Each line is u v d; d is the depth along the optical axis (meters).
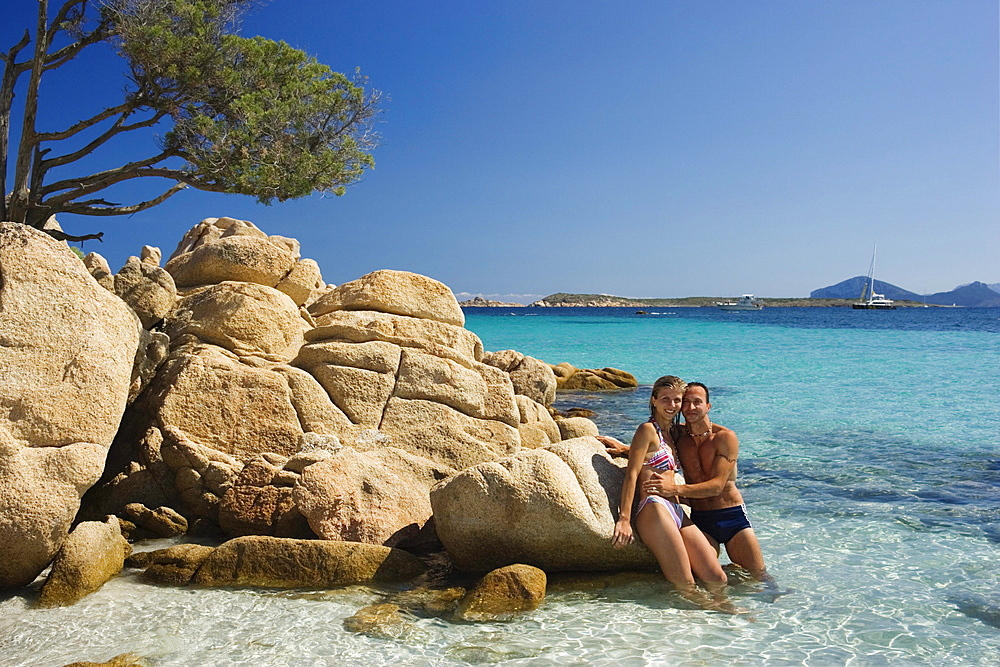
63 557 6.26
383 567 6.72
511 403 9.83
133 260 10.06
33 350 6.51
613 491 7.00
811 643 5.38
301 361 9.62
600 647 5.29
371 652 5.19
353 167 23.41
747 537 6.88
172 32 20.45
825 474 10.85
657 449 6.87
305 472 7.61
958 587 6.50
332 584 6.55
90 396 6.57
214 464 8.27
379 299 10.35
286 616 5.82
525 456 6.90
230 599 6.18
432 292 10.58
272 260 11.16
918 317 99.81
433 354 9.78
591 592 6.40
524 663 5.03
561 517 6.53
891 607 6.08
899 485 10.17
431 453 9.18
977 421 15.45
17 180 20.00
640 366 29.05
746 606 6.10
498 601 5.95
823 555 7.38
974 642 5.40
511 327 62.66
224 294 9.92
